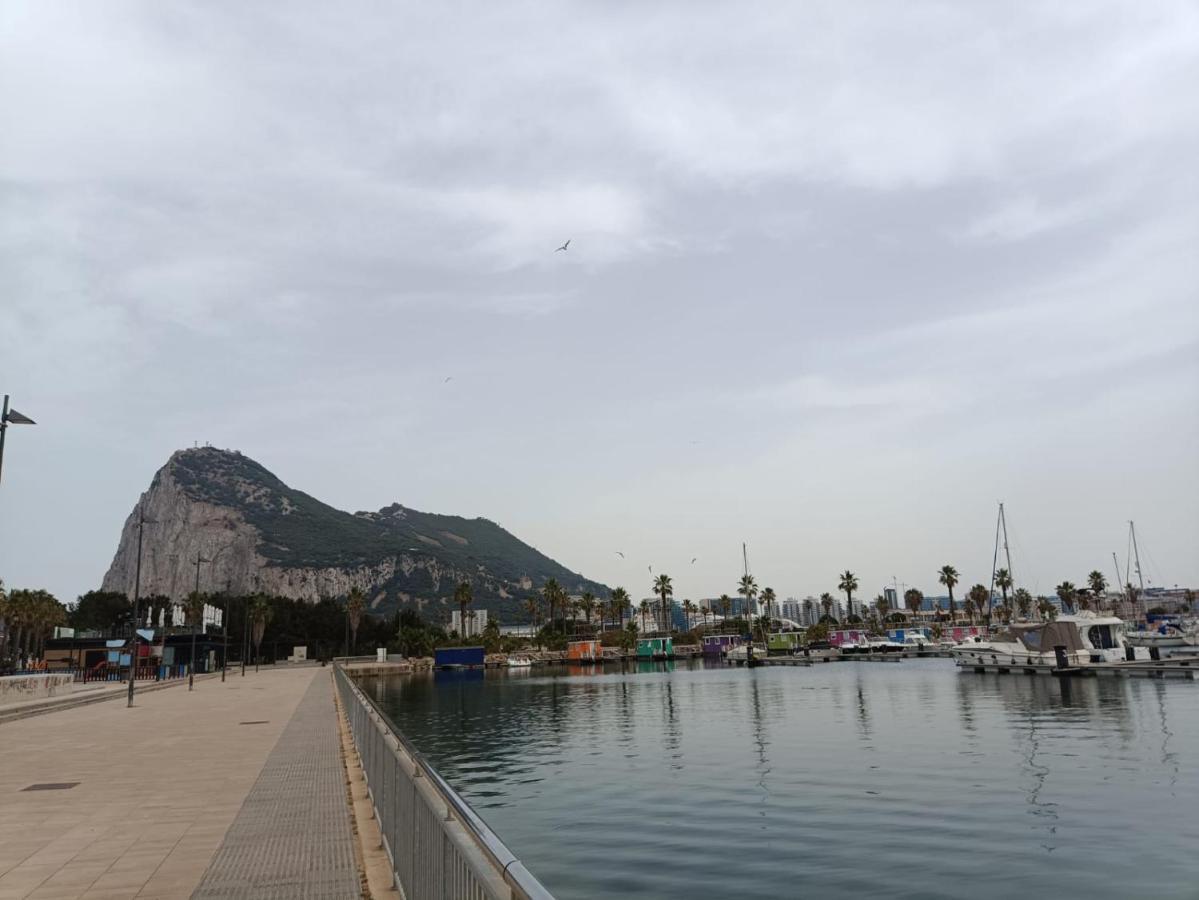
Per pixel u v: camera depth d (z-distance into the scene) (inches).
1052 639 3400.6
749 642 6053.2
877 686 3280.0
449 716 2632.9
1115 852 882.8
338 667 1772.9
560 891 784.3
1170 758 1444.4
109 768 731.4
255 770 702.5
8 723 1304.1
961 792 1200.8
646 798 1219.9
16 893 337.4
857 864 850.8
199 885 346.0
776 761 1529.3
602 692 3612.2
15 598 4453.7
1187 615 6663.4
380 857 391.5
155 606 7475.4
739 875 821.2
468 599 7741.1
